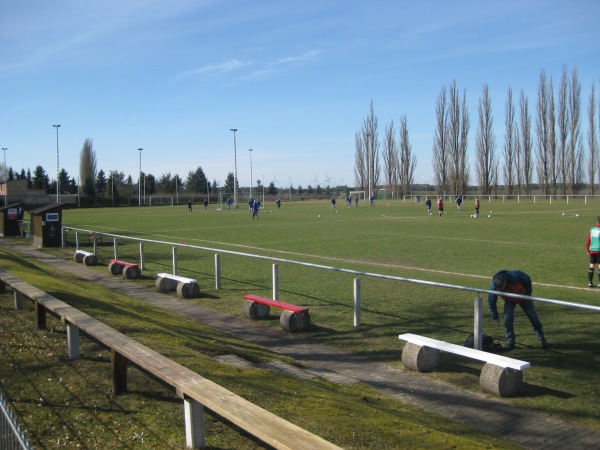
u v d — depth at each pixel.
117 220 53.28
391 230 34.97
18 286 10.09
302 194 152.38
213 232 36.69
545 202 74.88
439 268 18.86
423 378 8.21
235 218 53.59
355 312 11.23
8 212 35.94
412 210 62.91
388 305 13.00
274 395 6.49
